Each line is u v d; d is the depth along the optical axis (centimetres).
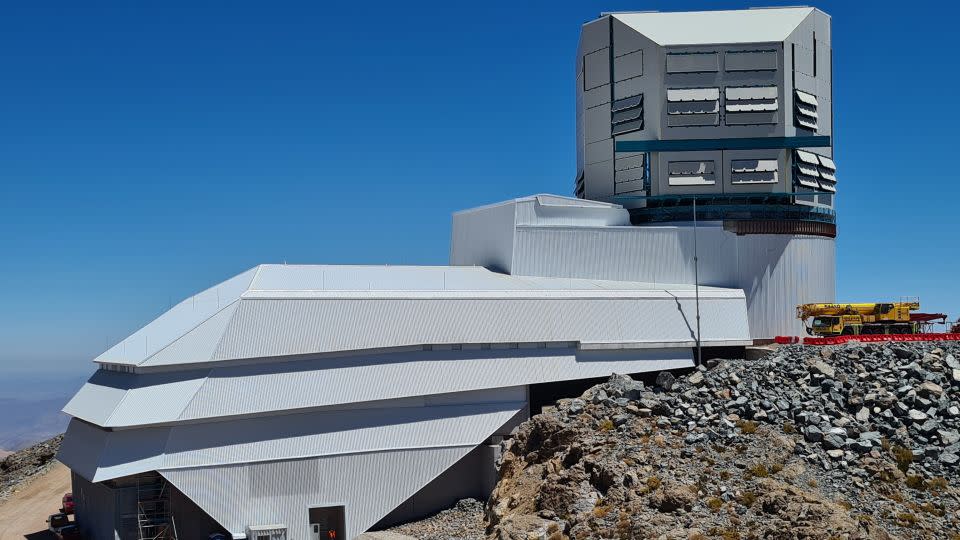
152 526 6925
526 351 7981
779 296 9369
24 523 8550
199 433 6981
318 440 7256
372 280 8212
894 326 8912
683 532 5294
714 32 9594
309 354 7369
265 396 7150
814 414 6569
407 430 7506
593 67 10094
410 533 7181
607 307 8294
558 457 6688
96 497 7381
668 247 9144
